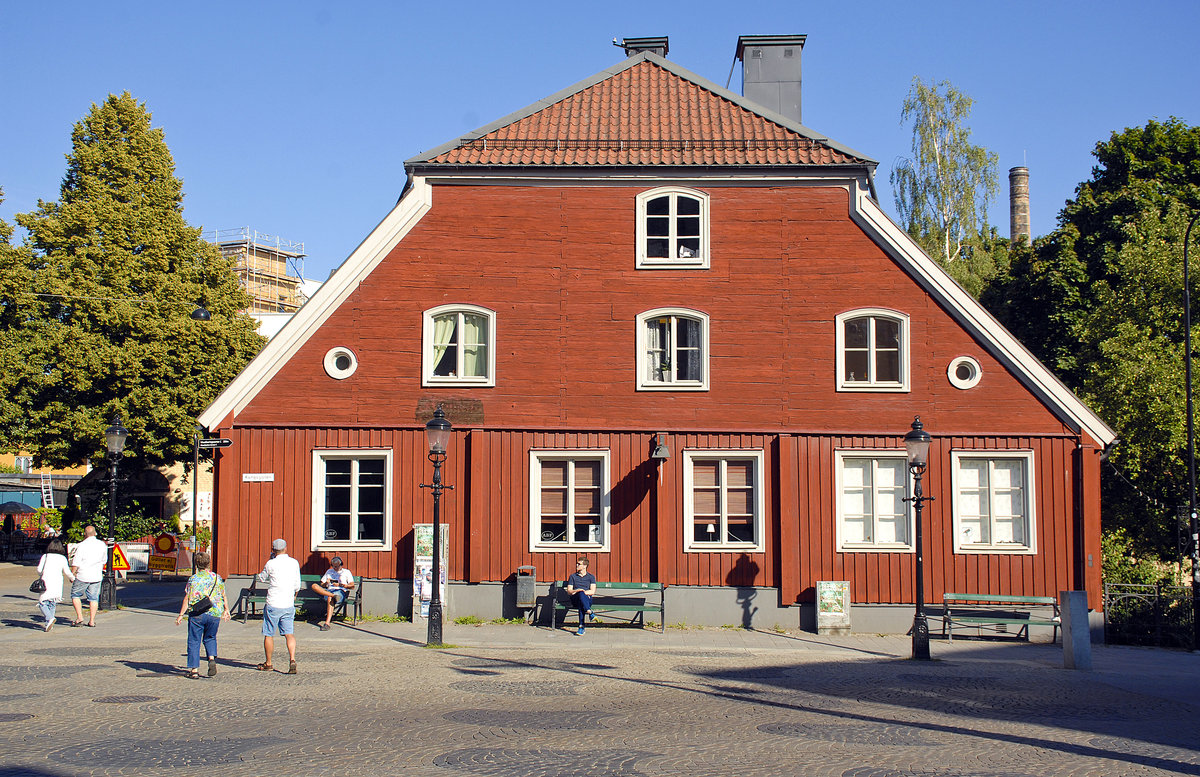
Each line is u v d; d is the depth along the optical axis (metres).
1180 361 30.83
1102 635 22.67
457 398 22.78
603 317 22.97
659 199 23.34
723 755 10.31
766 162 23.17
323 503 22.73
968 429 22.53
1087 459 22.30
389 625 21.67
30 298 39.75
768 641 20.62
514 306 22.98
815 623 22.11
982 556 22.27
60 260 40.91
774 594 22.27
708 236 23.14
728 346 22.88
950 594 22.00
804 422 22.69
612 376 22.83
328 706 12.85
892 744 11.02
